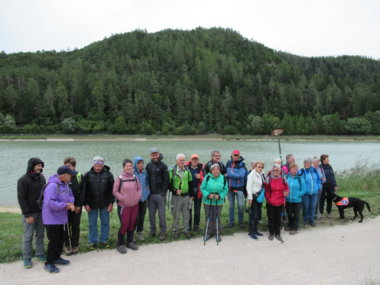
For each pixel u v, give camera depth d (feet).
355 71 647.56
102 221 21.09
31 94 353.51
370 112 357.61
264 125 344.08
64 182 17.89
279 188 22.15
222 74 485.15
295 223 24.50
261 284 15.34
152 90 424.87
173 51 552.82
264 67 549.95
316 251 19.95
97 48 596.70
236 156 25.39
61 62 555.69
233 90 465.47
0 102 332.39
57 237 17.07
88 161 106.22
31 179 17.92
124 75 453.99
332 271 16.92
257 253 19.54
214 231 23.72
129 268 17.17
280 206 22.30
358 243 21.58
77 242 19.57
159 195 22.44
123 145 202.18
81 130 319.88
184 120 375.86
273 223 22.50
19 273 16.57
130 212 20.06
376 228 25.39
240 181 25.29
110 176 21.12
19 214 35.76
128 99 379.14
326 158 29.53
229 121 377.71
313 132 334.85
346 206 27.81
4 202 50.08
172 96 421.18
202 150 161.89
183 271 16.79
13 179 70.64
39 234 18.35
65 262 17.70
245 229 24.99
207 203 22.56
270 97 440.86
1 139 250.16
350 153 149.28
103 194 20.68
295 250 20.12
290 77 531.91
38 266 17.54
